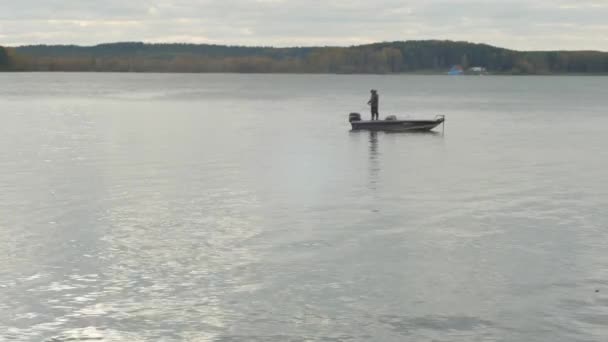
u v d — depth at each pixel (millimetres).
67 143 34750
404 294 11328
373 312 10539
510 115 65312
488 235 15250
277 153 30766
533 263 13078
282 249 14016
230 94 126125
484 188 21391
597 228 15922
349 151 31703
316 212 17578
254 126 47469
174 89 155250
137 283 11852
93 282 11891
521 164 27422
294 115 61594
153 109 70062
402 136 40250
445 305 10836
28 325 10016
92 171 24734
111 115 59344
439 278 12156
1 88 141000
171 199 19312
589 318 10289
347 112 67125
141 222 16375
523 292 11422
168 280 12016
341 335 9695
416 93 146375
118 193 20234
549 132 44375
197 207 18188
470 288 11625
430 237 15062
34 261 13078
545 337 9609
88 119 53688
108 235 15094
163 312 10539
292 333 9766
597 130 46250
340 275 12328
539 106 85625
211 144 34719
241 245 14320
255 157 29172
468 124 52125
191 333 9773
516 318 10297
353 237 15016
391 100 104875
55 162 27188
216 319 10273
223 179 23000
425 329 9898
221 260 13227
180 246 14211
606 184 22359
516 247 14234
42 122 49844
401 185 21812
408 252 13836
